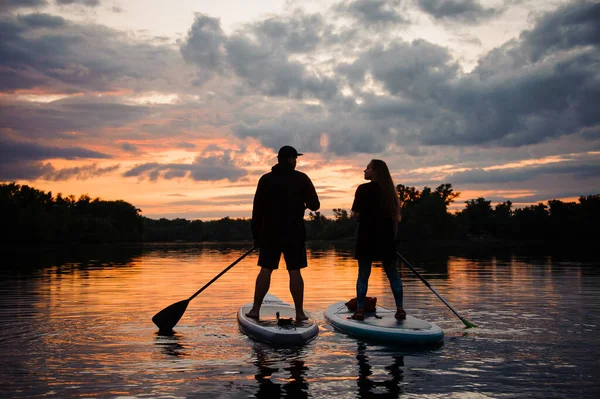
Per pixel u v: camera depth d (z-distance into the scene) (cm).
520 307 716
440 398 324
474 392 336
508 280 1127
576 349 457
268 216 588
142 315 650
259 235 605
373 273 1373
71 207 10081
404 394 332
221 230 12925
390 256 586
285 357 433
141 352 448
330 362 416
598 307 712
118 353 444
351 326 537
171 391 337
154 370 388
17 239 7581
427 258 2275
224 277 1253
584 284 1027
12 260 2309
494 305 737
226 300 802
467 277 1215
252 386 349
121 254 3117
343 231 10588
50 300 798
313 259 2245
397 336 485
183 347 470
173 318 550
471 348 464
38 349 457
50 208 9444
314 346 480
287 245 580
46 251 4009
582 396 327
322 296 869
